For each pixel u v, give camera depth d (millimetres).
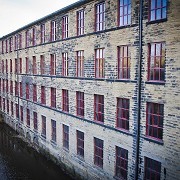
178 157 12500
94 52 17828
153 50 13719
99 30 17422
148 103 14102
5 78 39438
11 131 35094
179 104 12281
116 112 16156
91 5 17859
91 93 18250
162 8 13148
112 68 16203
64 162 21922
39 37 26312
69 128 21094
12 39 35750
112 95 16312
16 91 34625
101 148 17766
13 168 22469
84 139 19203
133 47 14586
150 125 14102
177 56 12227
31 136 28891
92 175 18469
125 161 15867
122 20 15555
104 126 17109
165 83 12914
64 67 21875
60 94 22312
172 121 12680
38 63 26703
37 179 20297
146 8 13656
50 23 23891
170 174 12945
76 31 19812
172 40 12406
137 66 14383
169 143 12898
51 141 24047
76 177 20281
